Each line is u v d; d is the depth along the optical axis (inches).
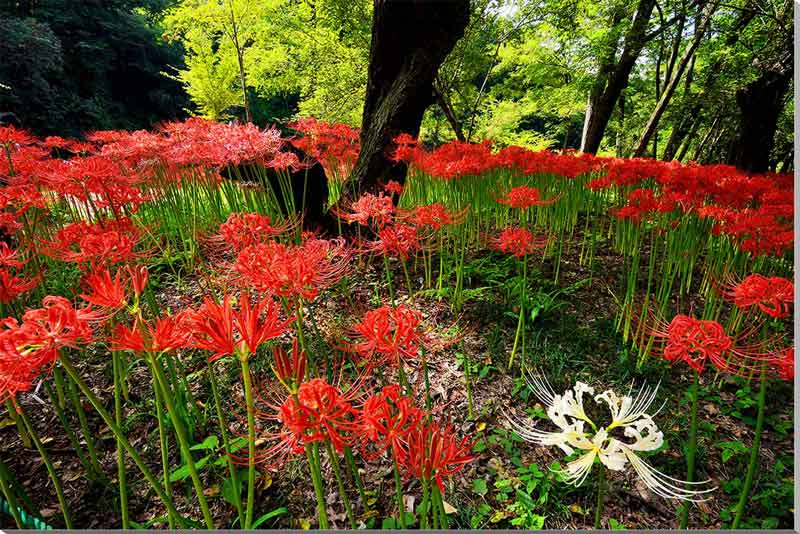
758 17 287.7
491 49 447.8
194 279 145.0
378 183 173.3
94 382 103.7
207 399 96.9
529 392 101.5
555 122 635.5
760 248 102.5
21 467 82.6
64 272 139.3
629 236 163.3
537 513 75.4
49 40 655.1
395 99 174.4
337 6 389.1
